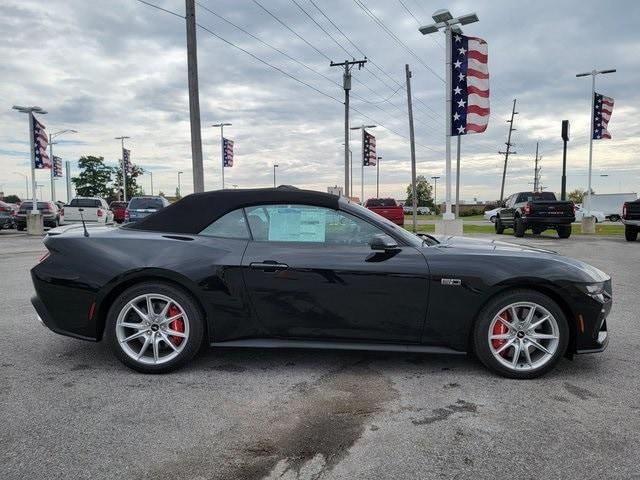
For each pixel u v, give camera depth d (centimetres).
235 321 383
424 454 266
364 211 397
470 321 377
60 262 390
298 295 378
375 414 315
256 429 295
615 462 259
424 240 423
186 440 280
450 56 1423
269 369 397
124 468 252
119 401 333
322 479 243
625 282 827
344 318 378
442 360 421
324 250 383
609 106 2436
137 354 386
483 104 1405
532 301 373
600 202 4166
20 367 397
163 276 379
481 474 247
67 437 283
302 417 311
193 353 385
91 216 2364
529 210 1833
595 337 378
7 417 307
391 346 383
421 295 374
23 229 2638
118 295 391
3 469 249
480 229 2673
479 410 321
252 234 393
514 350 378
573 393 350
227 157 4762
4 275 882
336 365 407
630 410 322
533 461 259
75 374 382
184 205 407
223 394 346
